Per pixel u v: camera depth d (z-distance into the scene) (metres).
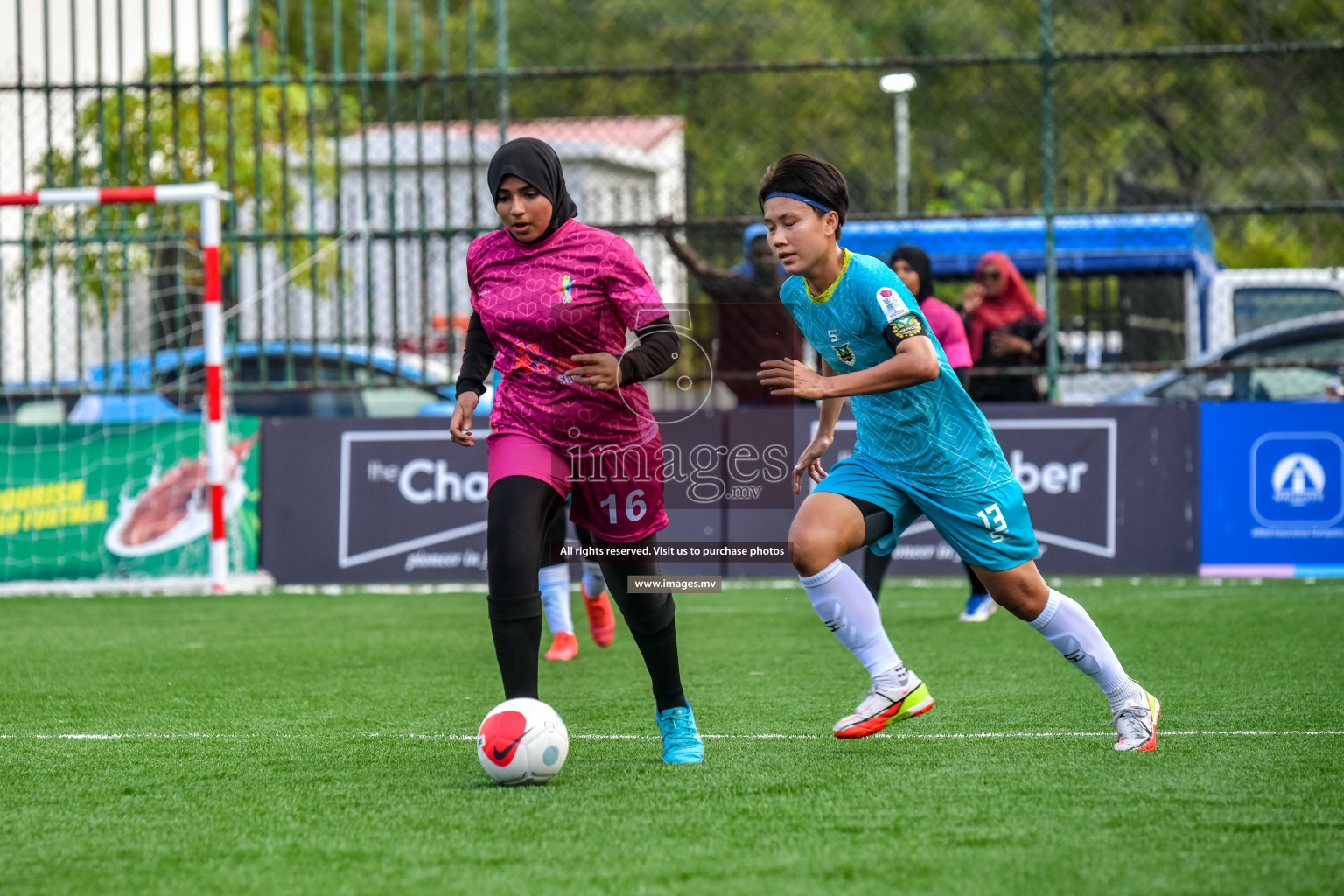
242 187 40.59
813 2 73.75
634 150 43.59
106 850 10.38
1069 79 56.91
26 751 14.34
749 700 17.28
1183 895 8.95
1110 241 41.66
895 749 13.89
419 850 10.22
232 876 9.63
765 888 9.14
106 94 40.03
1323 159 50.75
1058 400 33.22
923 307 23.08
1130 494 32.38
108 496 33.53
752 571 34.00
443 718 16.25
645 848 10.16
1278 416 32.16
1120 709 13.70
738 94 71.25
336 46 33.03
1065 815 11.02
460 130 44.91
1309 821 10.77
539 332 12.68
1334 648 21.22
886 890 9.09
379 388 33.38
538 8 72.50
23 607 29.39
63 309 43.22
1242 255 58.34
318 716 16.45
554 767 12.38
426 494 33.56
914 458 13.08
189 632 25.05
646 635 13.24
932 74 68.69
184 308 38.47
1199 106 56.25
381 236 33.41
